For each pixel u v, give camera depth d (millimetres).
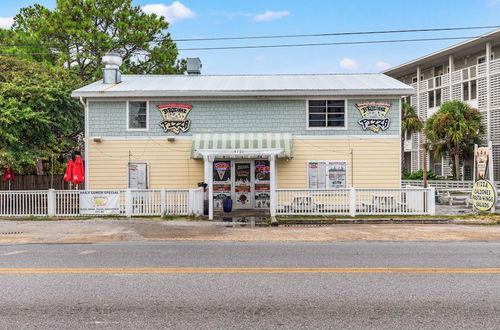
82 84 26656
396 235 11992
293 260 8320
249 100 18891
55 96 20828
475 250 9492
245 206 18922
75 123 22609
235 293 6035
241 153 15953
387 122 18516
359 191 16531
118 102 18859
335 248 9797
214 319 5012
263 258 8539
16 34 31234
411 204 16047
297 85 19484
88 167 18766
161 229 13328
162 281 6691
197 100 18906
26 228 13625
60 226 14047
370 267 7656
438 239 11328
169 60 34469
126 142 18812
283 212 16016
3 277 6977
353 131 18609
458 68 39938
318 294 5973
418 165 41219
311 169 18656
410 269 7488
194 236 11945
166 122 18812
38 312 5277
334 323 4879
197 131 18875
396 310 5316
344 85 19375
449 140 32750
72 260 8383
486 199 16125
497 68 33719
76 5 31031
